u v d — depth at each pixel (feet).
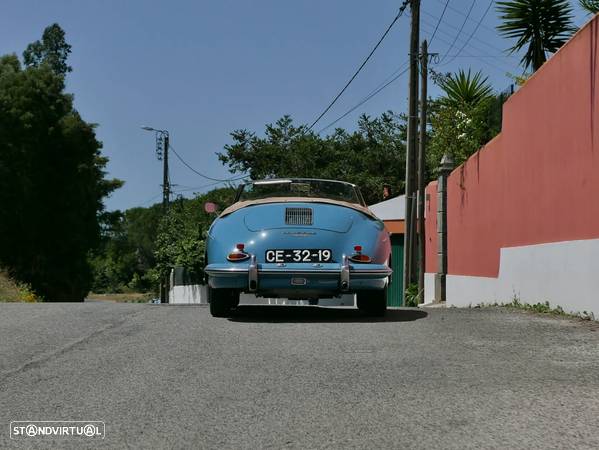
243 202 28.89
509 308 34.53
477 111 54.44
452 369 17.81
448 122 56.80
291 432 12.89
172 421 13.58
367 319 27.50
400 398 15.07
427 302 61.62
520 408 14.28
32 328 24.58
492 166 43.45
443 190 57.21
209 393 15.55
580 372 17.49
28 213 113.80
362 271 25.76
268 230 26.37
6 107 114.32
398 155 138.21
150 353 19.94
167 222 125.70
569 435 12.63
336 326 25.14
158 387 16.08
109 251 328.08
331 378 16.84
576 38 30.09
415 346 20.99
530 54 47.47
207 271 26.40
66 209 118.73
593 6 40.78
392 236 88.63
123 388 16.03
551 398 14.99
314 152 138.51
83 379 16.89
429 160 66.59
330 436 12.65
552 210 32.81
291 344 21.30
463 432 12.83
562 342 21.79
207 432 12.92
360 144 141.79
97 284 326.85
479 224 46.44
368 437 12.59
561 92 31.81
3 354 19.88
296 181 29.60
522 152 37.50
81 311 29.73
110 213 167.53
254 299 72.08
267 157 139.33
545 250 32.94
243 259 25.99
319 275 25.68
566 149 31.14
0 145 112.78
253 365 18.29
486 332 23.77
